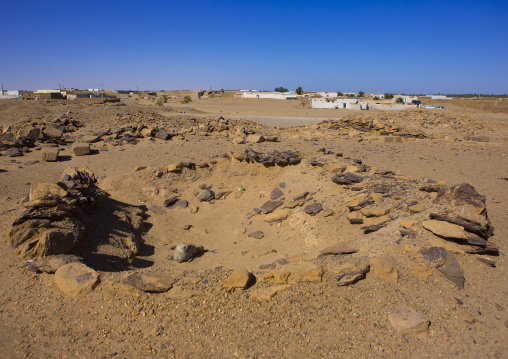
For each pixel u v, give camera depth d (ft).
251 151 40.47
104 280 17.54
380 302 16.71
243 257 24.97
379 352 14.34
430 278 18.17
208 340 14.88
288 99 275.18
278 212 32.01
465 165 47.29
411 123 95.25
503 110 174.91
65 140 60.23
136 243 25.81
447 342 14.78
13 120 83.35
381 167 44.98
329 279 17.88
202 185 38.70
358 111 179.42
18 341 14.80
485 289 17.58
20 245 20.18
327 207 30.32
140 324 15.58
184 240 28.89
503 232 23.93
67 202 24.08
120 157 49.57
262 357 14.14
